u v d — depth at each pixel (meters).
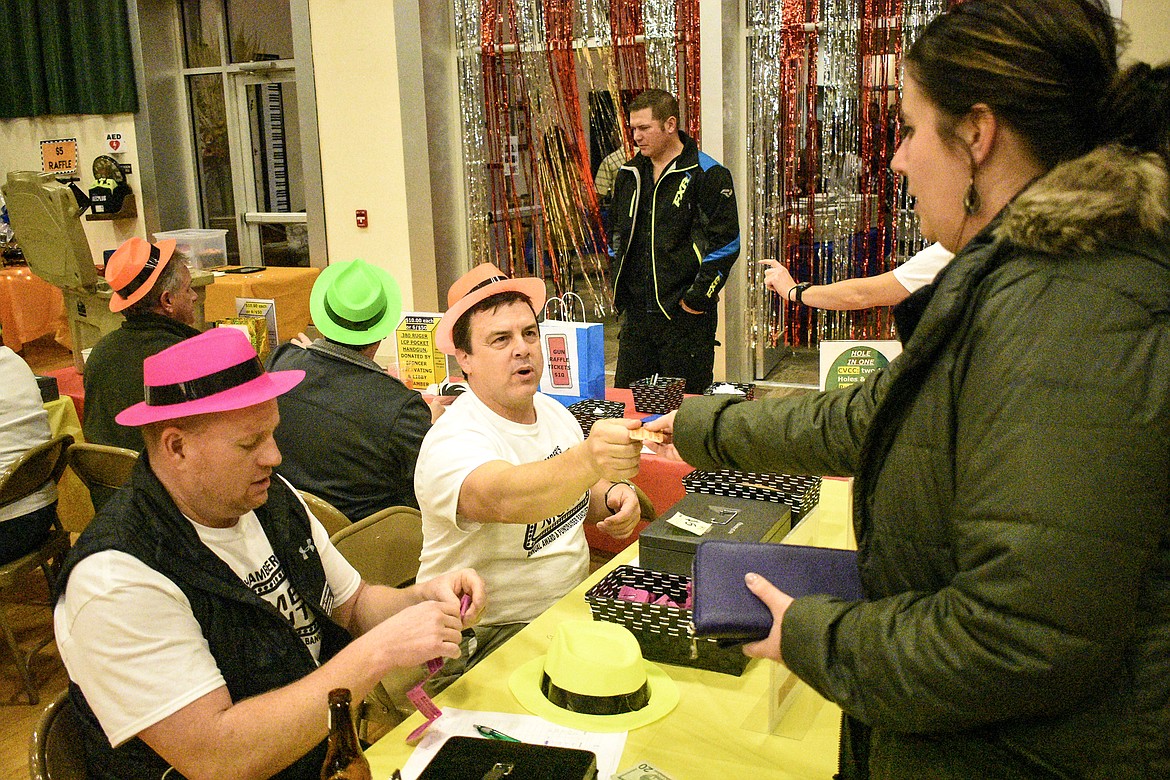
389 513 2.31
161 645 1.35
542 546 2.06
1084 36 0.89
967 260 0.93
